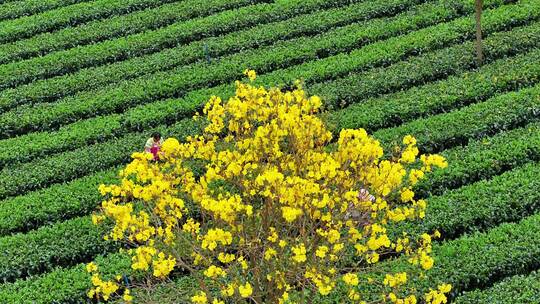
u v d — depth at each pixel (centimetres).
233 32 2964
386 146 2166
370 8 3012
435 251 1773
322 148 1339
